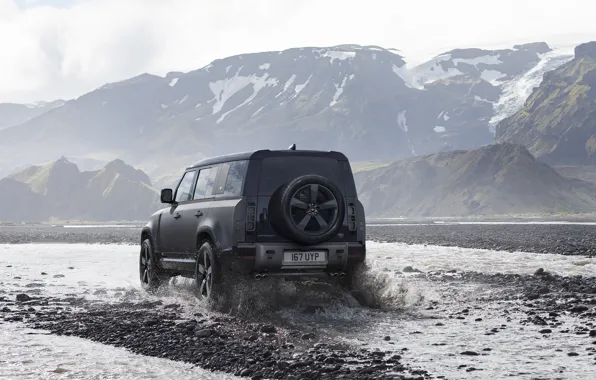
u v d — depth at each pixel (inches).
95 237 1995.6
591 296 475.8
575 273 679.7
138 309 435.8
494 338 325.4
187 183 499.5
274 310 420.8
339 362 273.3
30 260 983.6
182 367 272.1
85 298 506.6
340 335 339.3
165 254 508.7
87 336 342.6
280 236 411.8
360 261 426.6
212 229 425.1
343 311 414.9
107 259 995.3
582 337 321.7
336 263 419.8
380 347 307.1
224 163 447.8
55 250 1278.3
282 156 420.5
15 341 330.0
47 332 355.9
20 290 570.3
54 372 263.3
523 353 288.5
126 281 650.8
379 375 247.3
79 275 722.2
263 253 404.2
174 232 489.1
